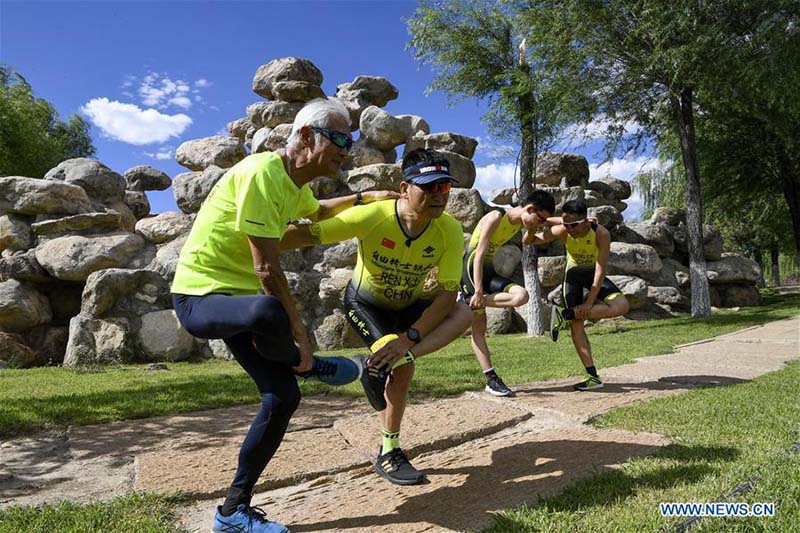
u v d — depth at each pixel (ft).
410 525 7.99
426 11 40.06
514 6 41.01
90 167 41.78
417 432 12.32
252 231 7.52
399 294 10.25
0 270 33.88
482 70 40.91
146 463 10.77
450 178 9.05
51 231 36.22
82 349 31.01
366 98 49.62
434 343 9.50
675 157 69.77
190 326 7.89
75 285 36.04
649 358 23.09
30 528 7.77
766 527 7.04
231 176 8.02
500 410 14.28
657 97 45.88
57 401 16.31
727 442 10.75
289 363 7.66
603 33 41.19
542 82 40.42
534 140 40.19
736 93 44.21
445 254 9.72
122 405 15.62
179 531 7.90
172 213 40.11
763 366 20.31
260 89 47.93
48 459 11.37
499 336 37.58
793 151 59.67
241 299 7.47
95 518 8.12
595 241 17.10
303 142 8.07
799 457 9.52
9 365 30.73
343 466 10.55
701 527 7.09
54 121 113.80
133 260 36.29
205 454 11.31
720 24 38.83
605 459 10.27
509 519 7.70
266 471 10.25
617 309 16.88
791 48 37.81
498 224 16.16
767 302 57.82
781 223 82.84
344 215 9.58
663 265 50.98
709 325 36.50
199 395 17.19
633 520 7.39
